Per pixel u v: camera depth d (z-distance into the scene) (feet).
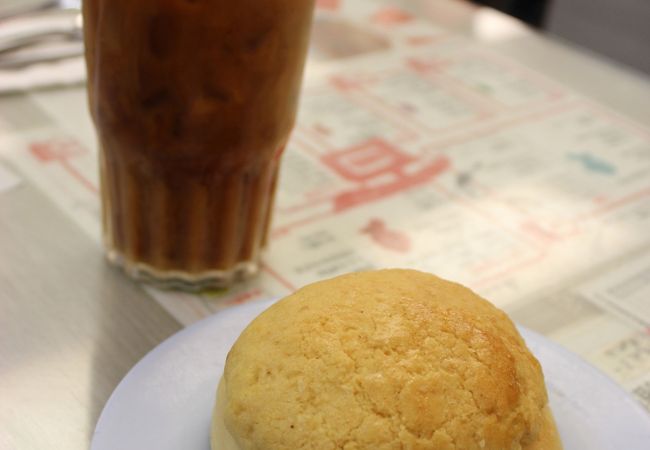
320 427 0.78
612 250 1.35
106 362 1.02
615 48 3.29
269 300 1.06
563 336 1.14
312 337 0.83
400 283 0.89
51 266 1.16
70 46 1.71
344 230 1.32
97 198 1.32
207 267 1.15
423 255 1.28
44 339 1.04
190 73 0.98
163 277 1.14
